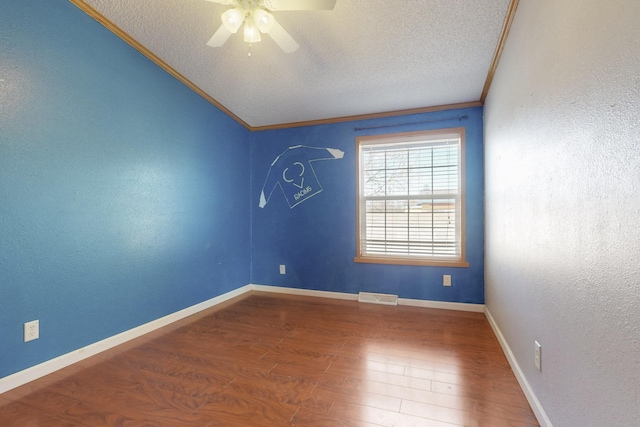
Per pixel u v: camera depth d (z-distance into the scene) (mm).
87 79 2262
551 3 1348
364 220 3730
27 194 1936
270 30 1913
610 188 898
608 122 906
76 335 2193
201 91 3289
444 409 1637
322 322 2955
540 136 1487
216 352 2328
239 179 3990
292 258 4031
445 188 3402
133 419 1570
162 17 2311
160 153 2867
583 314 1066
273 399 1737
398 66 2738
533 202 1590
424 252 3482
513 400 1708
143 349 2385
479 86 2973
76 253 2203
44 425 1524
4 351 1828
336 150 3822
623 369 833
